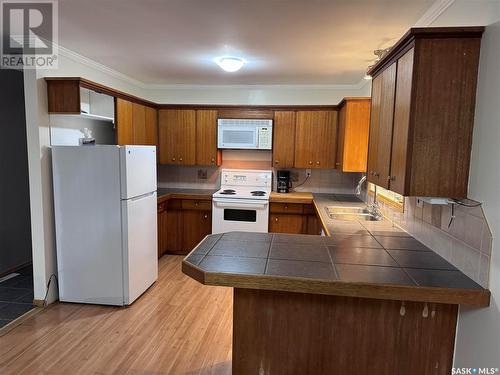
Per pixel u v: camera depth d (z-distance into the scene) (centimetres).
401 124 165
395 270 154
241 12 215
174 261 408
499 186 127
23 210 385
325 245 192
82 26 244
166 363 215
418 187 155
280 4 203
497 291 127
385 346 158
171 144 441
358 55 305
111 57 325
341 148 377
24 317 269
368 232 225
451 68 148
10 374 202
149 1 201
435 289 135
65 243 288
